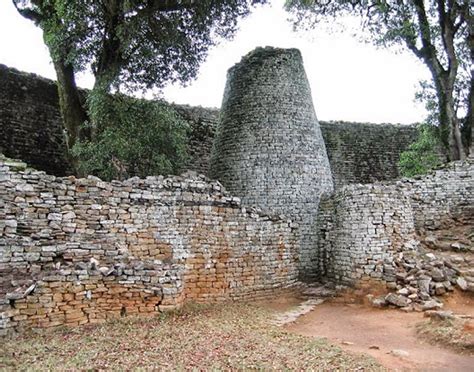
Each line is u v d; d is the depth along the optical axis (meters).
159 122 14.54
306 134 16.75
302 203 15.85
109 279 8.83
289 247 13.35
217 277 11.59
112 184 10.41
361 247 12.51
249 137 16.45
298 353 7.11
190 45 16.12
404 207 12.99
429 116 19.16
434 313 9.14
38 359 6.41
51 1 13.81
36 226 9.23
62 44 13.50
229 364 6.45
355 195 12.97
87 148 13.09
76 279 8.41
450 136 17.91
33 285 7.89
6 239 8.52
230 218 12.10
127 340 7.49
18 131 16.31
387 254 12.26
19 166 9.25
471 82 18.30
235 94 17.39
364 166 23.64
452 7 17.89
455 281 11.02
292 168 16.11
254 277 12.30
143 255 10.49
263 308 11.30
